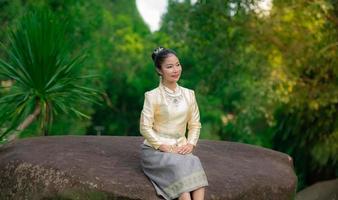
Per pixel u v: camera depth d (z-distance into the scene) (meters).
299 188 10.73
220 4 10.20
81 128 12.80
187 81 18.62
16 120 6.15
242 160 5.19
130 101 27.39
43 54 6.08
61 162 4.42
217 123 18.69
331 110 9.99
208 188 4.27
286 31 10.08
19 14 11.68
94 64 15.31
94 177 4.17
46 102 6.27
